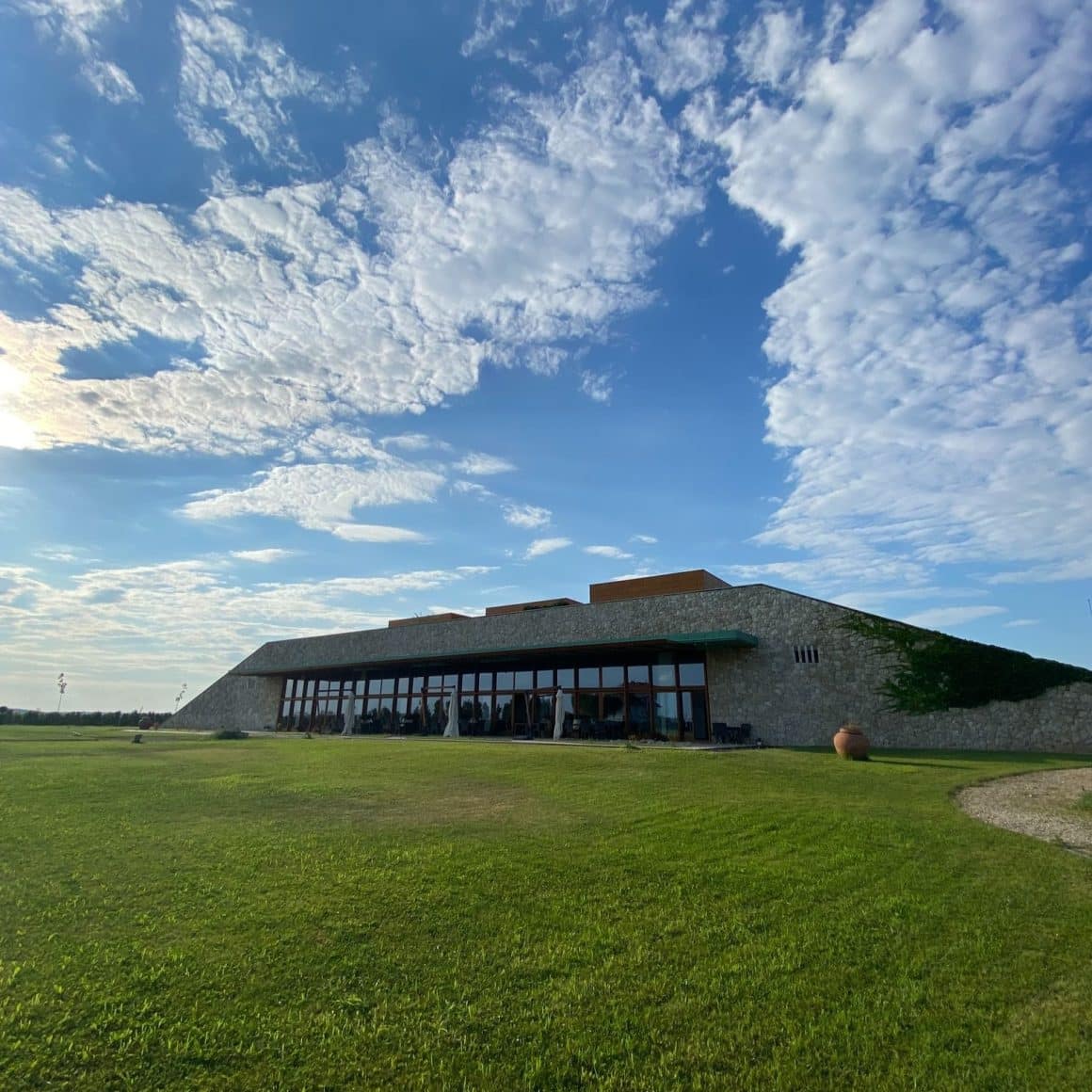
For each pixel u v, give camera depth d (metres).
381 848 8.27
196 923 5.98
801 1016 4.73
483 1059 4.21
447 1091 3.93
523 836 8.93
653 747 21.16
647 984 5.12
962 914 6.48
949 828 9.70
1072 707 21.28
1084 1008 4.84
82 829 9.05
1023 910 6.59
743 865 7.79
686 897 6.80
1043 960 5.55
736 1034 4.52
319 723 39.81
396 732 35.19
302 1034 4.41
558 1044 4.38
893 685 23.75
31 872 7.27
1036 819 10.68
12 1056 4.10
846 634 24.84
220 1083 3.94
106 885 6.89
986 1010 4.82
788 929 6.09
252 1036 4.38
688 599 28.42
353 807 10.82
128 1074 3.98
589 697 29.28
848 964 5.46
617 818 10.02
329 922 6.05
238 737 28.89
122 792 11.80
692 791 12.37
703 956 5.57
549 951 5.62
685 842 8.72
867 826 9.73
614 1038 4.45
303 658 42.78
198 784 12.81
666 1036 4.49
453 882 7.05
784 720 25.16
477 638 34.69
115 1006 4.66
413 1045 4.34
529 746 21.98
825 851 8.43
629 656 28.72
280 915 6.18
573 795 11.87
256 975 5.12
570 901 6.65
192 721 46.94
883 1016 4.74
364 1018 4.62
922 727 23.06
